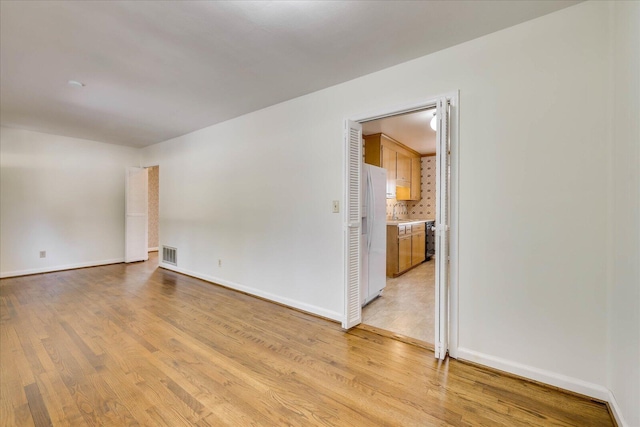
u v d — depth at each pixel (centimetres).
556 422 153
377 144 468
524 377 191
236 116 382
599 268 169
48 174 486
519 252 193
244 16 180
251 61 238
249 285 372
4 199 447
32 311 308
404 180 578
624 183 149
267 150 347
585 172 172
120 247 575
